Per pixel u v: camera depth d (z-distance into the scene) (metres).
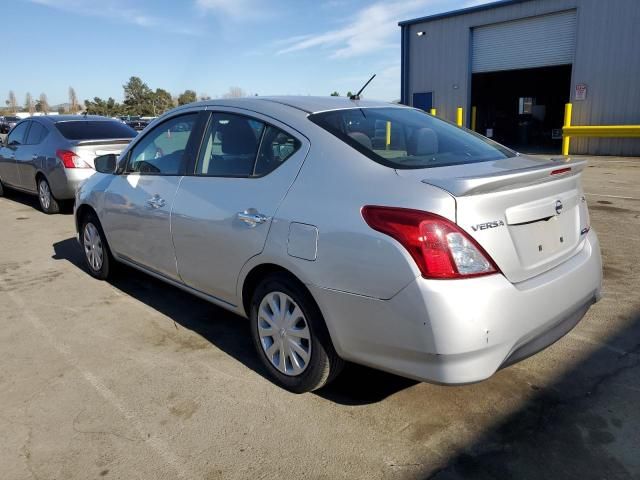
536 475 2.37
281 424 2.79
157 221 3.83
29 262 5.84
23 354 3.64
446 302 2.25
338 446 2.60
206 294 3.62
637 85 15.45
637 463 2.43
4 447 2.65
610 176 11.12
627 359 3.33
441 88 20.53
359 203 2.55
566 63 17.14
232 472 2.45
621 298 4.30
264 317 3.13
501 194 2.42
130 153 4.41
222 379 3.26
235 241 3.13
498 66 18.98
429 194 2.37
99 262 5.03
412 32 21.00
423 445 2.59
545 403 2.90
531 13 17.48
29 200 9.96
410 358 2.40
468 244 2.31
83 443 2.67
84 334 3.95
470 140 3.41
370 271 2.44
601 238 6.07
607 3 15.70
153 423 2.82
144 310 4.39
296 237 2.75
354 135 2.93
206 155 3.60
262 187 3.06
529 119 23.34
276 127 3.17
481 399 2.97
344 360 2.88
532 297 2.46
